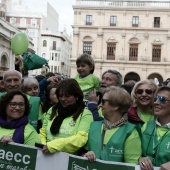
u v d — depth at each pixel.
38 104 6.12
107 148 4.04
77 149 4.26
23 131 4.36
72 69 47.69
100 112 5.77
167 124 4.16
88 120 4.49
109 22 47.06
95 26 47.12
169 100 4.14
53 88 6.33
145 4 46.53
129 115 4.92
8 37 28.91
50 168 4.12
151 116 5.03
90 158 3.93
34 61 8.57
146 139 4.19
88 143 4.27
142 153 4.14
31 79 6.63
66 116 4.53
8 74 5.91
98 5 47.00
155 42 46.31
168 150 4.00
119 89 4.22
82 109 4.55
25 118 4.50
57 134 4.49
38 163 4.15
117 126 4.14
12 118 4.46
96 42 47.41
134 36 46.75
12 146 4.17
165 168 3.69
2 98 4.50
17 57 10.52
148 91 4.97
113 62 47.09
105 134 4.14
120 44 47.00
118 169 3.87
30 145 4.31
